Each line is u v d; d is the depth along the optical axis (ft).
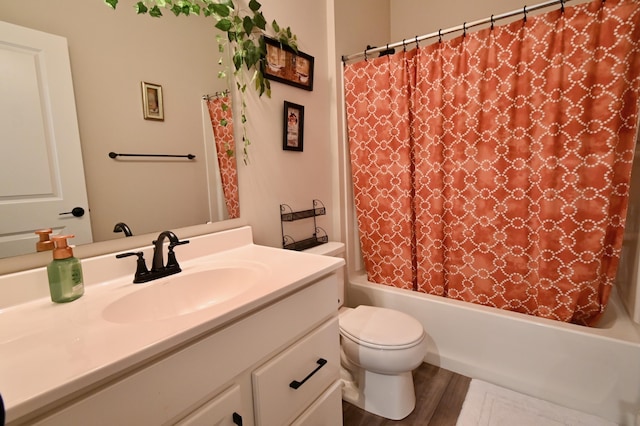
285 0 5.27
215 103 4.28
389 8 8.43
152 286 3.14
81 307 2.63
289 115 5.44
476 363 5.32
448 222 5.66
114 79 3.29
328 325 3.48
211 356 2.28
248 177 4.81
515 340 4.93
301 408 3.12
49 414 1.58
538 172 4.73
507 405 4.69
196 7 3.86
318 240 6.17
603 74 4.16
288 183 5.55
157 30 3.62
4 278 2.62
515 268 5.12
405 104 5.78
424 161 5.74
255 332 2.60
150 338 1.98
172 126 3.82
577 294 4.61
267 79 4.93
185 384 2.13
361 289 6.52
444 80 5.39
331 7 6.24
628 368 4.14
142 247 3.58
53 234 2.96
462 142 5.32
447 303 5.53
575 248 4.56
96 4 3.13
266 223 5.16
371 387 4.77
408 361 4.23
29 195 2.80
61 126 2.95
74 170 3.05
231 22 4.19
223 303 2.45
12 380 1.60
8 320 2.40
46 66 2.84
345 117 6.62
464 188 5.41
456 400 4.91
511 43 4.75
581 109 4.32
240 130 4.63
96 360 1.77
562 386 4.61
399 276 6.29
